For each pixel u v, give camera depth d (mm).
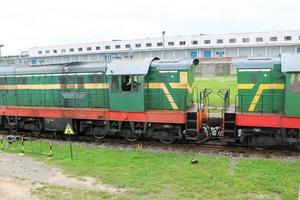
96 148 13688
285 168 10375
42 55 83000
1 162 12336
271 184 9180
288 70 11578
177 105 13898
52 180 10273
